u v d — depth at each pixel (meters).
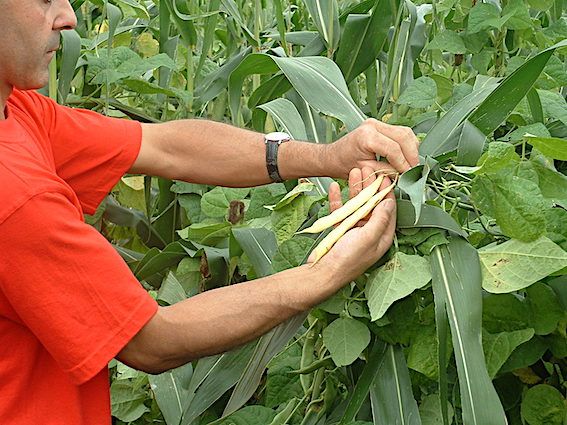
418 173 1.44
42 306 1.24
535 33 2.17
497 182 1.41
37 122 1.53
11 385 1.31
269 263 1.92
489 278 1.40
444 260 1.42
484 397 1.29
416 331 1.50
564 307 1.48
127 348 1.32
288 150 1.70
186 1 2.49
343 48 2.30
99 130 1.63
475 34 2.24
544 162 1.56
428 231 1.43
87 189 1.64
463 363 1.32
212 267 2.21
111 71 2.31
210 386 1.63
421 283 1.38
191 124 1.75
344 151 1.58
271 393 1.83
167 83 2.66
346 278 1.37
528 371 1.65
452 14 2.68
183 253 2.29
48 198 1.22
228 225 2.21
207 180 1.76
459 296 1.37
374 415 1.47
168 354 1.33
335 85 1.85
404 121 2.21
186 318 1.32
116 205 2.58
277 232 1.71
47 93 2.31
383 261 1.45
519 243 1.41
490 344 1.47
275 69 2.20
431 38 2.61
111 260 1.27
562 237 1.50
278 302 1.34
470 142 1.54
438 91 2.10
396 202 1.44
